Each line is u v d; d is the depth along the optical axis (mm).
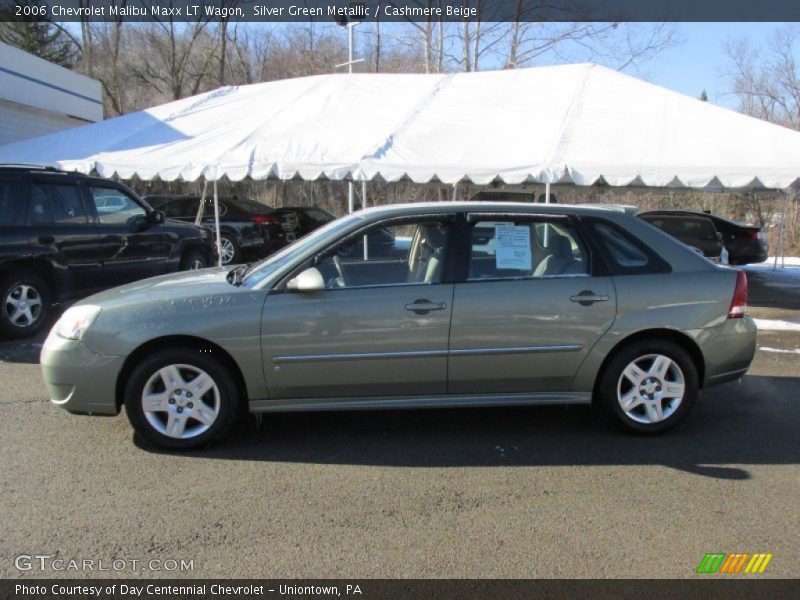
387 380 4316
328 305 4207
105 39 35969
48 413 4961
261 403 4289
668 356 4492
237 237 14812
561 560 3051
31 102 18156
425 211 4465
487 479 3914
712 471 4043
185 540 3195
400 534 3271
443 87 12977
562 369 4422
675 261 4551
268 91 14008
